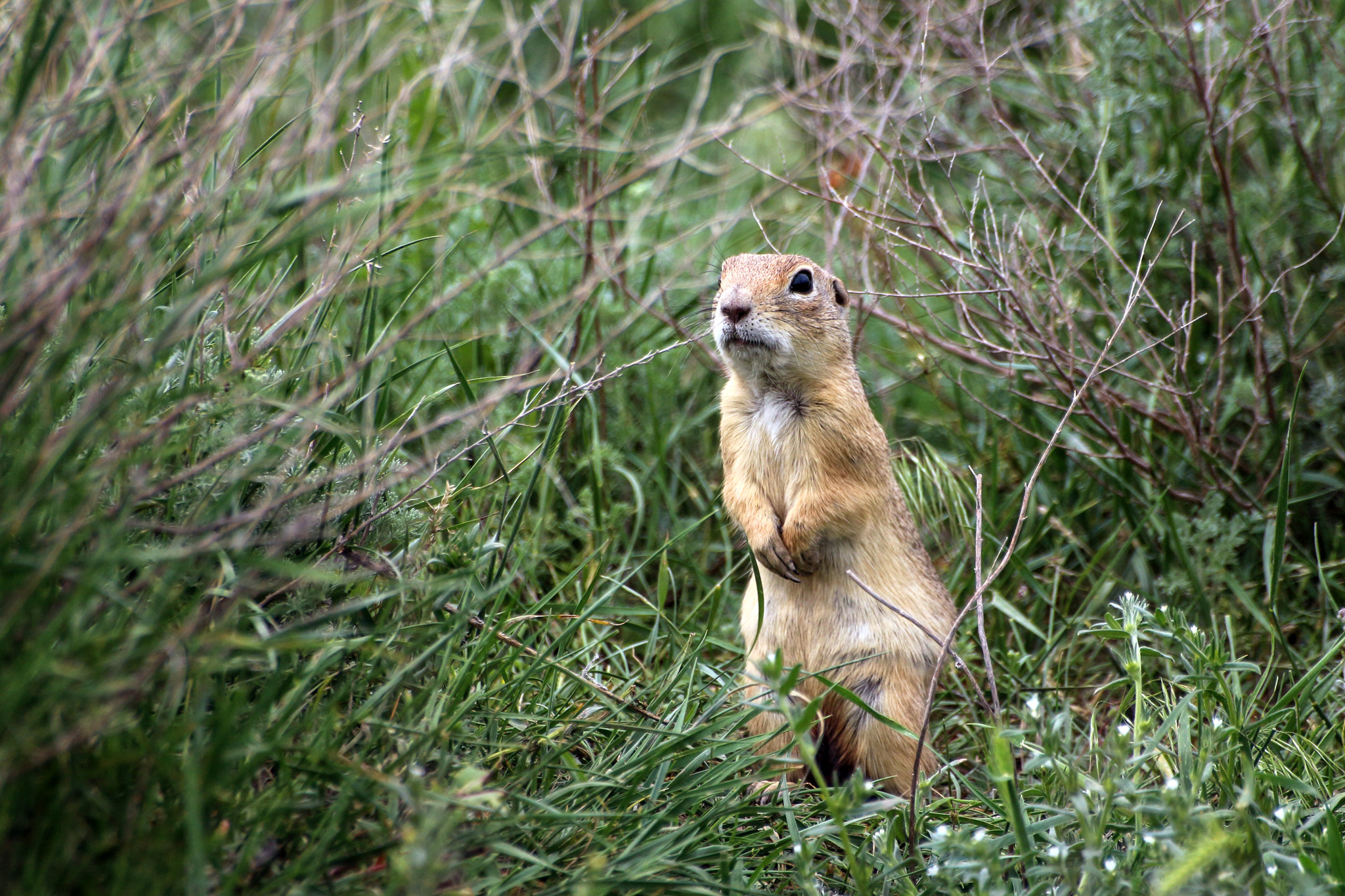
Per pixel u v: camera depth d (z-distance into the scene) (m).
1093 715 7.39
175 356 6.36
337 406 7.52
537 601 8.24
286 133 7.94
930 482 11.16
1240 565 10.24
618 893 5.71
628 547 10.34
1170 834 5.43
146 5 6.31
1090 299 11.25
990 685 7.31
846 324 9.20
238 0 5.98
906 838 7.07
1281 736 7.63
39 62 5.18
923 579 8.88
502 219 12.30
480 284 10.88
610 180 11.52
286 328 6.83
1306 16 10.91
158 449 5.51
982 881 5.59
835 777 7.89
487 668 6.91
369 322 8.41
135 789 4.89
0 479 4.93
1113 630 6.92
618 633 9.57
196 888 4.45
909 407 12.66
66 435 4.95
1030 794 7.00
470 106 12.84
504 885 5.67
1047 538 11.00
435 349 10.78
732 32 16.78
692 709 7.77
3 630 4.50
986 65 11.47
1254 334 10.55
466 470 8.88
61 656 4.75
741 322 8.63
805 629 8.76
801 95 13.62
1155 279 10.99
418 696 6.13
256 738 5.40
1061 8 13.49
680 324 11.35
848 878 7.02
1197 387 10.64
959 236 11.72
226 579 5.79
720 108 15.95
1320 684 8.21
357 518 6.86
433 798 5.28
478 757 6.37
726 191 13.85
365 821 5.61
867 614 8.57
